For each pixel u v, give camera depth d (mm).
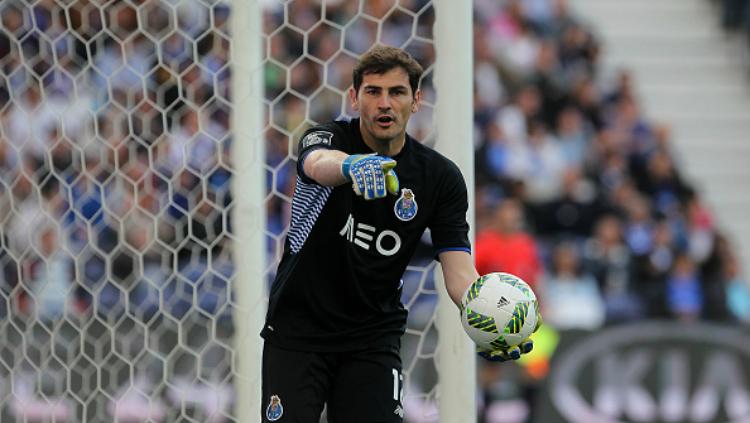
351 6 31844
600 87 44906
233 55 17594
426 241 27172
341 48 17781
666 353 28562
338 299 14023
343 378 14117
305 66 30688
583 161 41812
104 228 25625
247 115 17516
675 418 28391
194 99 24203
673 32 51812
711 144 48750
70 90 25359
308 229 13820
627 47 51250
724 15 51812
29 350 23312
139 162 25094
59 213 25656
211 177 24625
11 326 23000
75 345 23844
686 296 34000
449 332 16672
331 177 12055
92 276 25516
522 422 28172
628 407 28359
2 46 24203
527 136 41938
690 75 50594
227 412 21594
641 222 38188
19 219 25078
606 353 28500
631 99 44406
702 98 50031
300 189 13945
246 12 17562
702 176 47906
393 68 13219
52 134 25656
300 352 14008
